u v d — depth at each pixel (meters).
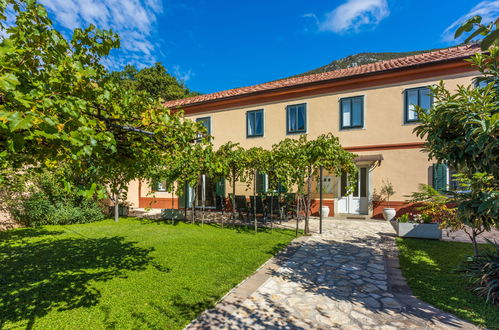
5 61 1.63
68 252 5.55
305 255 5.40
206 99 13.66
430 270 4.44
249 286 3.88
